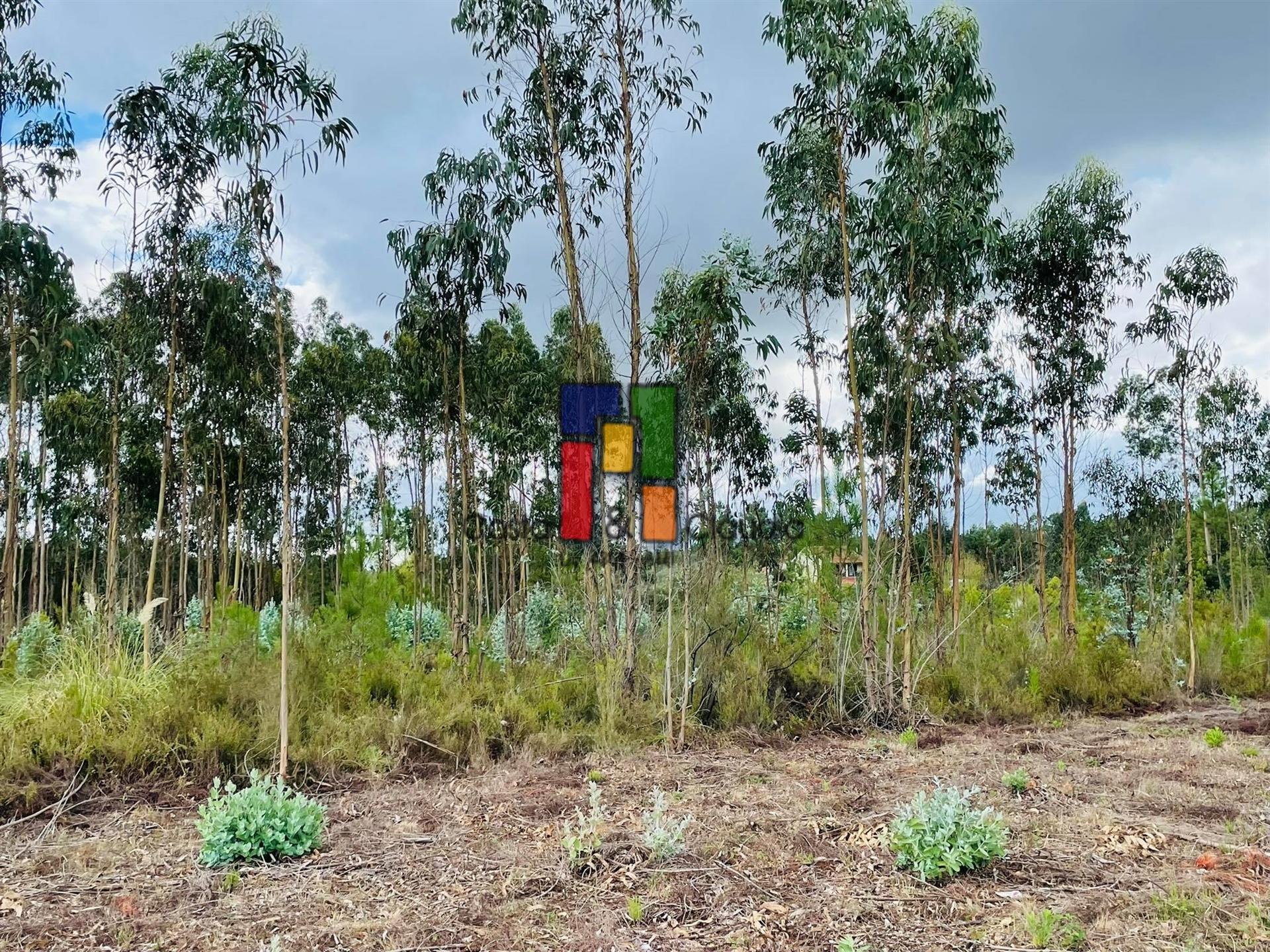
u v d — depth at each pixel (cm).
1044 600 1405
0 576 1242
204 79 688
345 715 749
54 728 639
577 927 387
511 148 1017
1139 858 465
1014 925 377
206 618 1325
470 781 672
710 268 858
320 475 1983
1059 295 1312
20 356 1196
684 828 509
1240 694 1207
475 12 986
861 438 948
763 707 906
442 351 1041
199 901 420
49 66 1040
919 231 941
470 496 1390
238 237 682
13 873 461
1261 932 357
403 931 383
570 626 1257
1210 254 1234
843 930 380
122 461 1496
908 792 620
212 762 643
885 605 1050
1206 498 1439
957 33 912
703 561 944
